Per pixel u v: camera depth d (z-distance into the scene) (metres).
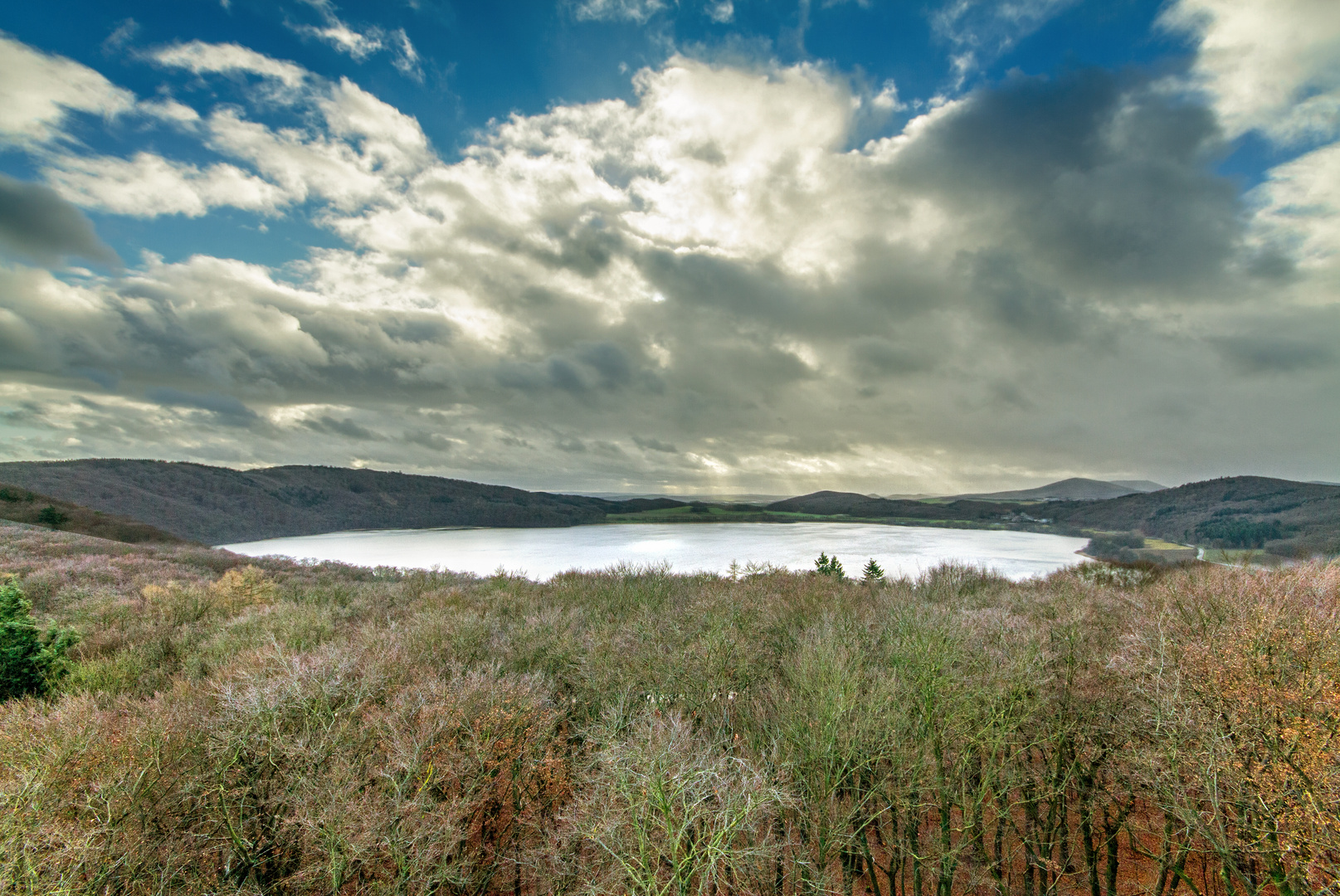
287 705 9.92
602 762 9.91
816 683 12.50
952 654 12.59
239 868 8.64
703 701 13.91
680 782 8.56
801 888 10.23
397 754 9.28
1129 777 10.16
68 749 8.40
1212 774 8.29
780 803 9.66
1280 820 7.39
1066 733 11.40
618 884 8.29
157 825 8.29
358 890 8.05
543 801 11.16
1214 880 10.98
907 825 11.73
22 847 6.86
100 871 7.18
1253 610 10.24
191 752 9.22
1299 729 7.57
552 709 12.94
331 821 7.84
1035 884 11.76
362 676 11.57
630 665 14.72
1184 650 9.99
